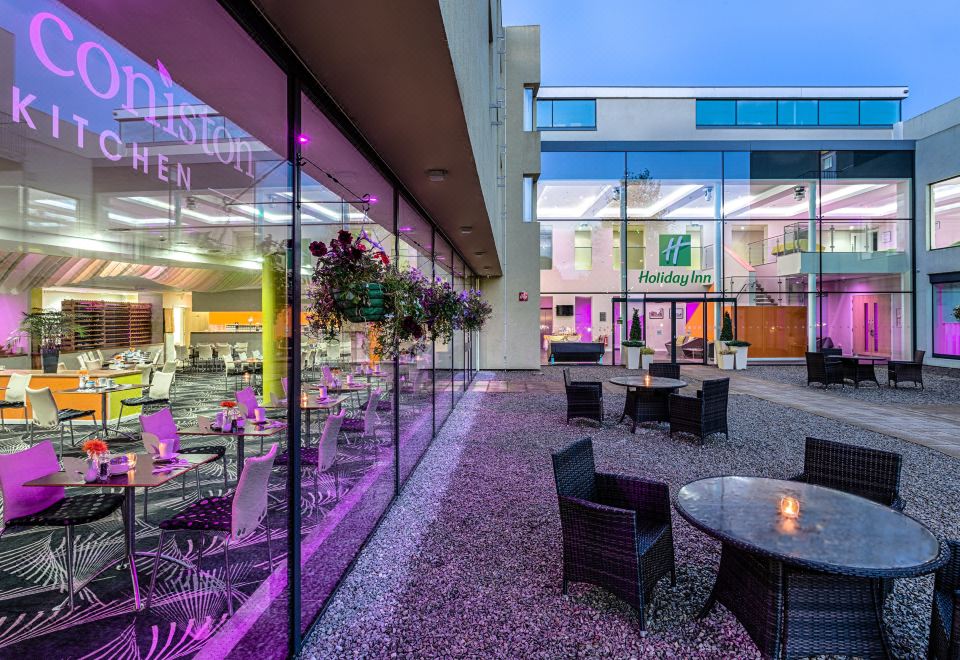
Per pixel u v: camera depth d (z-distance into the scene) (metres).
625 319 17.70
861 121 19.55
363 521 4.02
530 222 15.51
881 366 17.27
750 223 17.84
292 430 2.52
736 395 10.95
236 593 2.95
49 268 6.58
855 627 2.28
